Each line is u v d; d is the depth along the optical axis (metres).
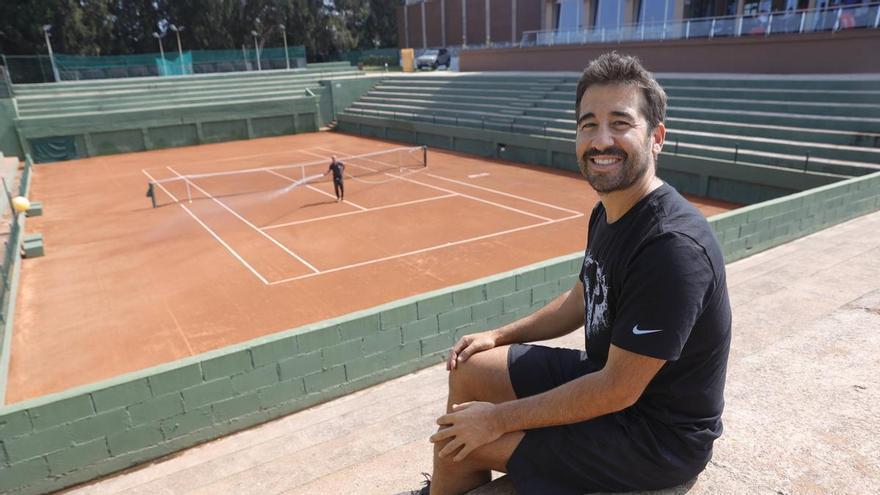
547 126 29.19
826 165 18.27
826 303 6.15
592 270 2.30
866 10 23.41
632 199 2.10
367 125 40.34
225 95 42.84
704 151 21.67
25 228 19.14
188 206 21.70
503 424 2.21
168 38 68.44
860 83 21.70
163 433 6.56
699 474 2.46
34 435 5.90
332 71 50.66
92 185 26.34
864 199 12.55
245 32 70.56
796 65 25.69
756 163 20.17
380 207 20.73
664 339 1.88
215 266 15.23
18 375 10.21
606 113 2.02
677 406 2.15
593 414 2.07
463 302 8.27
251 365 6.87
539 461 2.22
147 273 14.91
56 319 12.34
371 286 13.70
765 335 5.38
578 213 19.42
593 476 2.21
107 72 46.50
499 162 29.38
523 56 39.38
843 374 3.31
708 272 1.90
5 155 32.69
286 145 37.44
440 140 34.34
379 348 7.73
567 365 2.44
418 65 57.34
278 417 7.22
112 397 6.18
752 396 3.12
